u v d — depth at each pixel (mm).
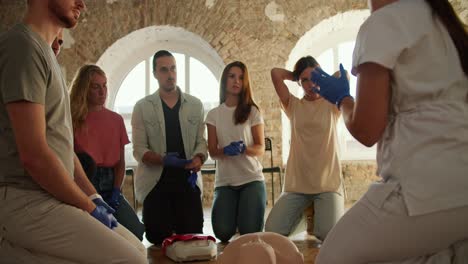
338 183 2949
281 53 5738
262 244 1343
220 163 3217
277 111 5660
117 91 6359
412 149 1017
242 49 5777
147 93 6328
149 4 5926
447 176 981
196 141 3260
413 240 1025
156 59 3256
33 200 1355
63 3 1447
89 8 6004
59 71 1481
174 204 3107
